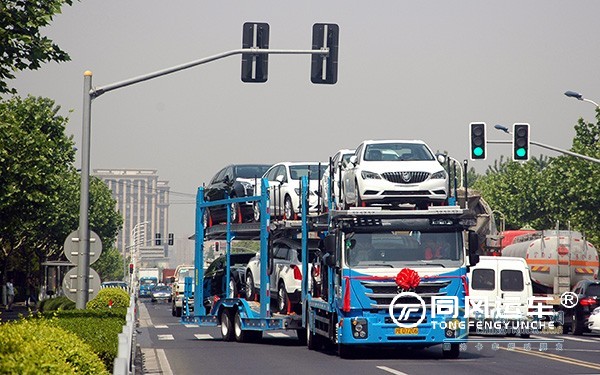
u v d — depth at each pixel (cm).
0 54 4653
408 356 5600
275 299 6450
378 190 5288
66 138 14038
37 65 4822
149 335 8150
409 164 5394
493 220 9819
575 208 14325
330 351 6028
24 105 11400
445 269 5128
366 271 5091
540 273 9388
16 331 2469
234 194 6900
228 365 5034
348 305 5094
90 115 5647
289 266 6219
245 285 6900
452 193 5750
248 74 5512
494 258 7962
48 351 2138
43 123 11550
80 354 2381
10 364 1923
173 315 13288
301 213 6069
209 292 7500
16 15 4719
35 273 18288
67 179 15462
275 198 6594
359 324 5103
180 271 13162
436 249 5162
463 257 5166
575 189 14150
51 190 10075
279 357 5538
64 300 9706
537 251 9394
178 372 4697
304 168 6506
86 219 5625
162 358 5525
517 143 8344
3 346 2148
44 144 9694
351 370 4666
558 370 4650
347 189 5566
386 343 5134
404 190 5303
